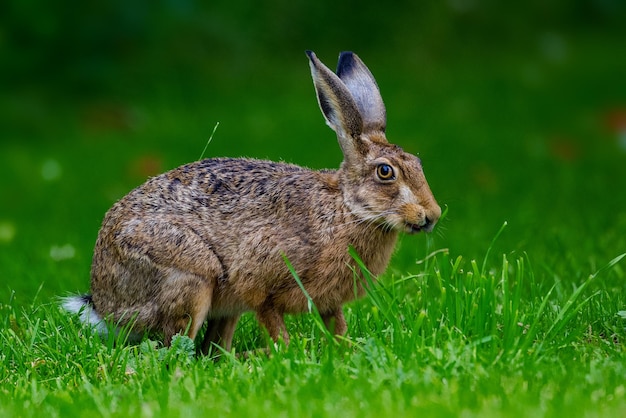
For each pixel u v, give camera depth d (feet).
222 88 85.56
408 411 21.48
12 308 33.42
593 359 25.70
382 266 31.01
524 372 24.09
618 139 73.26
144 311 30.40
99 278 31.24
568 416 20.85
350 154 30.50
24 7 84.38
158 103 82.84
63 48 86.63
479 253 40.11
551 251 40.29
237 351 32.30
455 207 52.34
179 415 21.99
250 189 31.04
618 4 116.57
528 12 106.73
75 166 67.56
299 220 30.32
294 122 74.64
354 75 33.40
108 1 86.22
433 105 80.59
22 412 23.29
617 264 36.32
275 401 22.98
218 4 93.50
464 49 96.58
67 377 26.89
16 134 77.92
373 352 25.45
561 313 27.53
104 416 22.52
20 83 85.40
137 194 31.24
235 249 30.45
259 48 91.66
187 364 27.37
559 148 69.05
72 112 81.71
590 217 48.47
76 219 54.49
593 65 97.76
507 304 27.50
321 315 31.19
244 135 71.87
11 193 61.31
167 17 89.66
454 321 27.78
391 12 94.63
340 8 93.71
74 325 30.78
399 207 29.55
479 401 22.18
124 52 88.22
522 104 82.02
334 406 22.13
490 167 63.57
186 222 30.48
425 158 65.41
